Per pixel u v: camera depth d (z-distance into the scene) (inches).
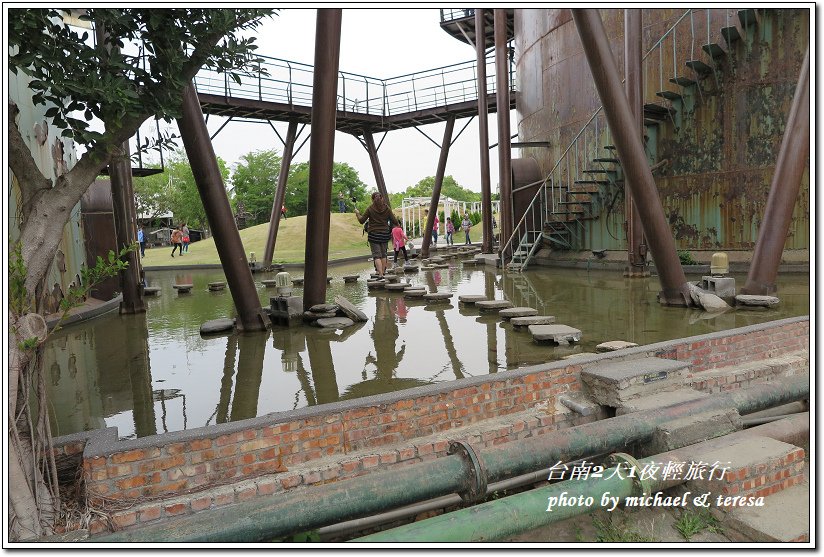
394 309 379.6
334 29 317.7
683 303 339.0
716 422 172.7
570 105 644.7
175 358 263.9
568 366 193.9
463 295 414.0
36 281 133.3
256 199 2269.9
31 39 135.0
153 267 860.6
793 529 134.6
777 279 440.5
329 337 294.5
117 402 201.6
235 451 146.6
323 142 328.8
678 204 550.6
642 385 185.6
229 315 387.9
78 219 455.2
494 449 145.3
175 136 162.1
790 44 479.8
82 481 138.7
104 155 145.1
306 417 154.3
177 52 155.0
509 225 655.1
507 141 649.0
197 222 2144.4
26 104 362.9
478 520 123.6
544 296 407.5
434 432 171.8
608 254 598.2
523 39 753.6
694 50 526.6
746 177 506.6
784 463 151.8
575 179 644.1
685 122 540.1
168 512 134.3
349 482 130.0
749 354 234.7
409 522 153.8
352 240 1204.5
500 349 254.1
